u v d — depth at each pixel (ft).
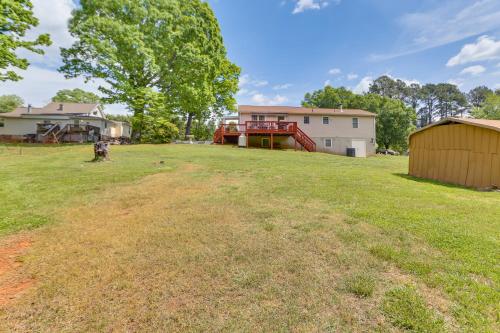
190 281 7.80
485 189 22.02
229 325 6.00
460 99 217.77
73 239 10.77
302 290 7.27
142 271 8.34
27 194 17.67
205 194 18.24
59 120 87.66
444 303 6.59
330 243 10.24
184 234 11.21
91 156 39.11
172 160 36.40
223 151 51.83
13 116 84.07
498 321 5.92
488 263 8.52
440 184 24.81
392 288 7.28
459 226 11.93
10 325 6.06
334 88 141.38
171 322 6.13
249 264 8.71
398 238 10.61
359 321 6.05
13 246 10.14
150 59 58.29
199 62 66.33
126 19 60.08
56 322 6.17
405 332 5.70
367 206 15.33
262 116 78.38
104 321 6.17
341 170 31.65
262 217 13.35
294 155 51.31
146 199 16.90
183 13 68.33
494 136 22.41
